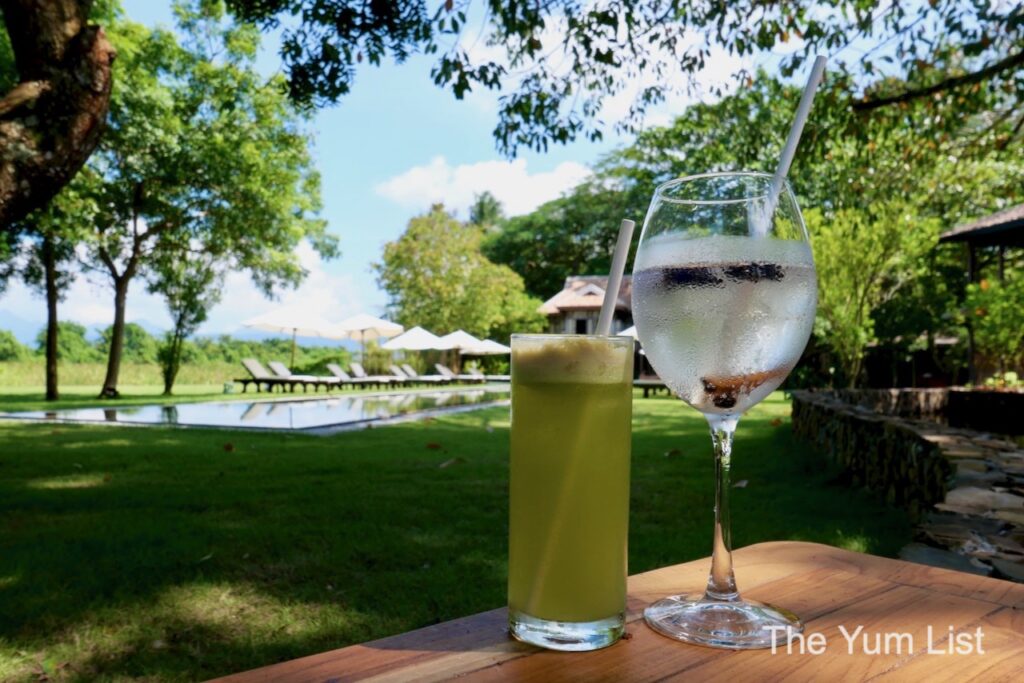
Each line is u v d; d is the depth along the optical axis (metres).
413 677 0.58
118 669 2.20
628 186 43.81
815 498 4.75
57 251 18.42
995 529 1.96
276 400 17.95
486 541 3.55
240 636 2.43
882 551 3.29
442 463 6.23
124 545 3.45
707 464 6.21
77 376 29.67
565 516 0.67
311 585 2.91
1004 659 0.61
